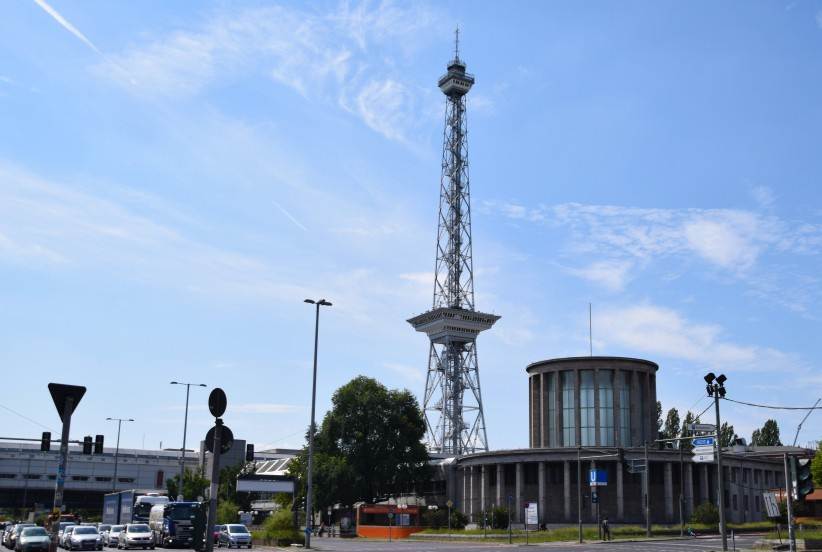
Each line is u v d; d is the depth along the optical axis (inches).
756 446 5895.7
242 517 4503.0
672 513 4065.0
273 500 5782.5
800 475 1485.0
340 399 5103.3
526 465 4323.3
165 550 2598.4
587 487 4126.5
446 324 6412.4
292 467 5152.6
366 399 4997.5
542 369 4815.5
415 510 4434.1
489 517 4045.3
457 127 7273.6
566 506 4072.3
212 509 746.2
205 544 752.3
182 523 2682.1
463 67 7283.5
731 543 2600.9
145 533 2659.9
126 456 7224.4
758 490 4717.0
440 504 5083.7
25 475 6801.2
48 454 6924.2
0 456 6742.1
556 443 4628.4
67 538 2795.3
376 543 3235.7
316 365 2684.5
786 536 2615.7
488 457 4446.4
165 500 3216.0
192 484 5177.2
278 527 3002.0
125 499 3400.6
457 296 6875.0
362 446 4911.4
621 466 4008.4
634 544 2674.7
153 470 7283.5
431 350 6678.2
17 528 2517.2
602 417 4554.6
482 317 6545.3
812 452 5374.0
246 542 2770.7
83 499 7057.1
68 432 685.3
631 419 4566.9
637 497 4121.6
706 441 2142.0
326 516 5255.9
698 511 3900.1
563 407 4677.7
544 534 3388.3
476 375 6491.1
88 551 2659.9
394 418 5039.4
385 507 4448.8
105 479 7091.5
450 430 6240.2
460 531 3850.9
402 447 4960.6
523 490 4266.7
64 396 689.0
